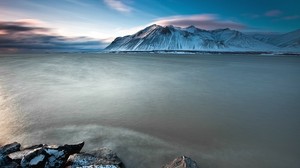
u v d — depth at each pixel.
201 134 10.74
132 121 12.48
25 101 16.72
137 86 24.83
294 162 8.22
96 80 28.77
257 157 8.54
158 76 35.34
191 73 41.78
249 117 13.69
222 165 7.89
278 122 12.80
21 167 6.33
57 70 40.34
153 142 9.64
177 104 16.77
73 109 14.74
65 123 11.95
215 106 16.42
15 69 40.94
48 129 11.02
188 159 6.90
